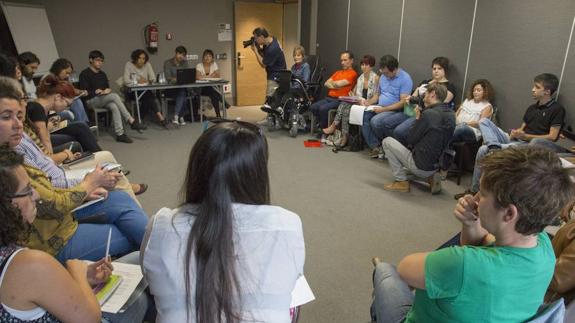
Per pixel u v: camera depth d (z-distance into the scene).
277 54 5.72
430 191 3.46
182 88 5.99
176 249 0.82
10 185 0.91
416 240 2.63
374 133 4.52
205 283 0.79
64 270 0.93
